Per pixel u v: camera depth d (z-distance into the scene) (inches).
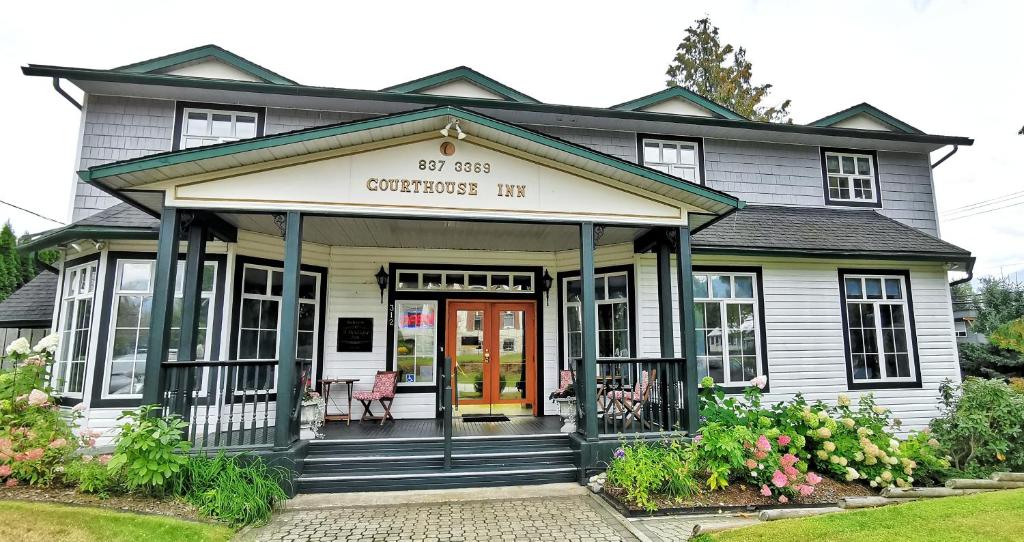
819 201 412.2
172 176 215.6
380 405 333.4
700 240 327.9
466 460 234.2
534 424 296.7
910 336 359.6
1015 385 311.3
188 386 213.6
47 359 233.1
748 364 337.1
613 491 208.8
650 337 319.6
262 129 341.4
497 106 354.0
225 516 175.0
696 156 398.9
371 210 230.4
